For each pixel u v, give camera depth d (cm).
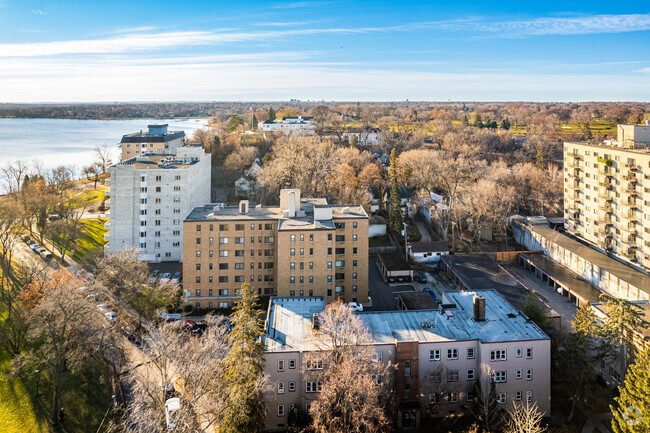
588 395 5525
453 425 5200
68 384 5984
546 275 9431
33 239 11769
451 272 9750
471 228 11681
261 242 8219
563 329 7169
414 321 5903
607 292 8312
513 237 12119
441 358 5325
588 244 10519
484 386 5194
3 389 5881
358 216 8125
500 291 8325
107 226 10488
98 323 5838
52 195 13750
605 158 9844
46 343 6212
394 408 5138
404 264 9856
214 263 8194
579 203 10919
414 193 13662
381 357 5316
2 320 7338
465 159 15712
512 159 18150
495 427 4894
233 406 4344
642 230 8800
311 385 5169
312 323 5928
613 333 5397
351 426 4428
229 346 5316
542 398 5366
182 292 8194
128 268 6775
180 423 3916
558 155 18562
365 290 8181
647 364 4247
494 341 5309
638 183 8881
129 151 16450
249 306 5175
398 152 19312
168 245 10650
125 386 5653
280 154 15138
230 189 15388
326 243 7769
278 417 5203
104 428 5203
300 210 8694
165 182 10500
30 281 7712
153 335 5400
